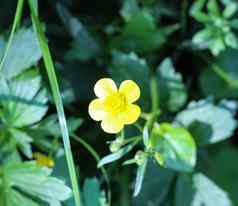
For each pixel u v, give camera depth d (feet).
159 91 1.00
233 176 1.01
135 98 0.75
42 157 0.84
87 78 1.06
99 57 1.08
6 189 0.82
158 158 0.76
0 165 0.85
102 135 1.03
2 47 0.90
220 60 1.09
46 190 0.80
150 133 0.92
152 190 0.96
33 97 0.86
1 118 0.86
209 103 0.98
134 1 1.08
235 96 1.07
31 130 0.87
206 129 0.97
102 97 0.75
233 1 1.08
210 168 1.01
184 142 0.91
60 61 1.07
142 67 0.99
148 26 1.06
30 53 0.89
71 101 0.98
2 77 0.86
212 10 1.01
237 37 1.09
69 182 0.86
